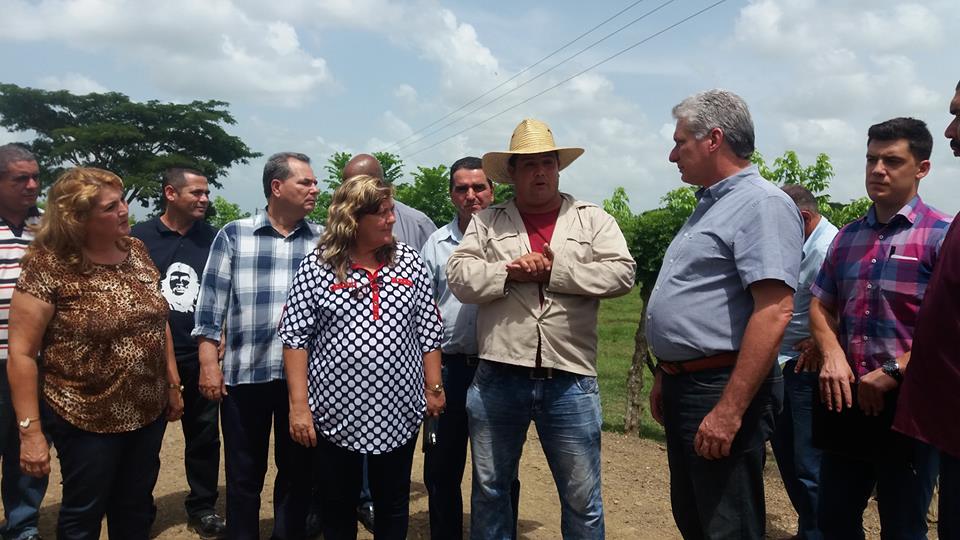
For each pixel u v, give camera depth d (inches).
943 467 97.3
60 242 117.2
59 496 197.3
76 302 117.6
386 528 133.6
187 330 177.6
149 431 127.6
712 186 116.0
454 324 155.8
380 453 128.4
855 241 133.9
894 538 125.3
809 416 172.2
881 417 123.7
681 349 114.3
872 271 128.9
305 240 160.4
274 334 154.2
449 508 157.2
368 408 125.7
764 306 105.5
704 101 115.2
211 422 180.4
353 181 128.2
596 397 130.5
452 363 157.3
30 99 1694.1
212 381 152.2
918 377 99.7
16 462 161.0
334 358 126.2
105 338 118.7
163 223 183.0
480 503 132.5
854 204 323.3
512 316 126.9
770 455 267.0
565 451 127.9
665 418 122.2
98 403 119.2
